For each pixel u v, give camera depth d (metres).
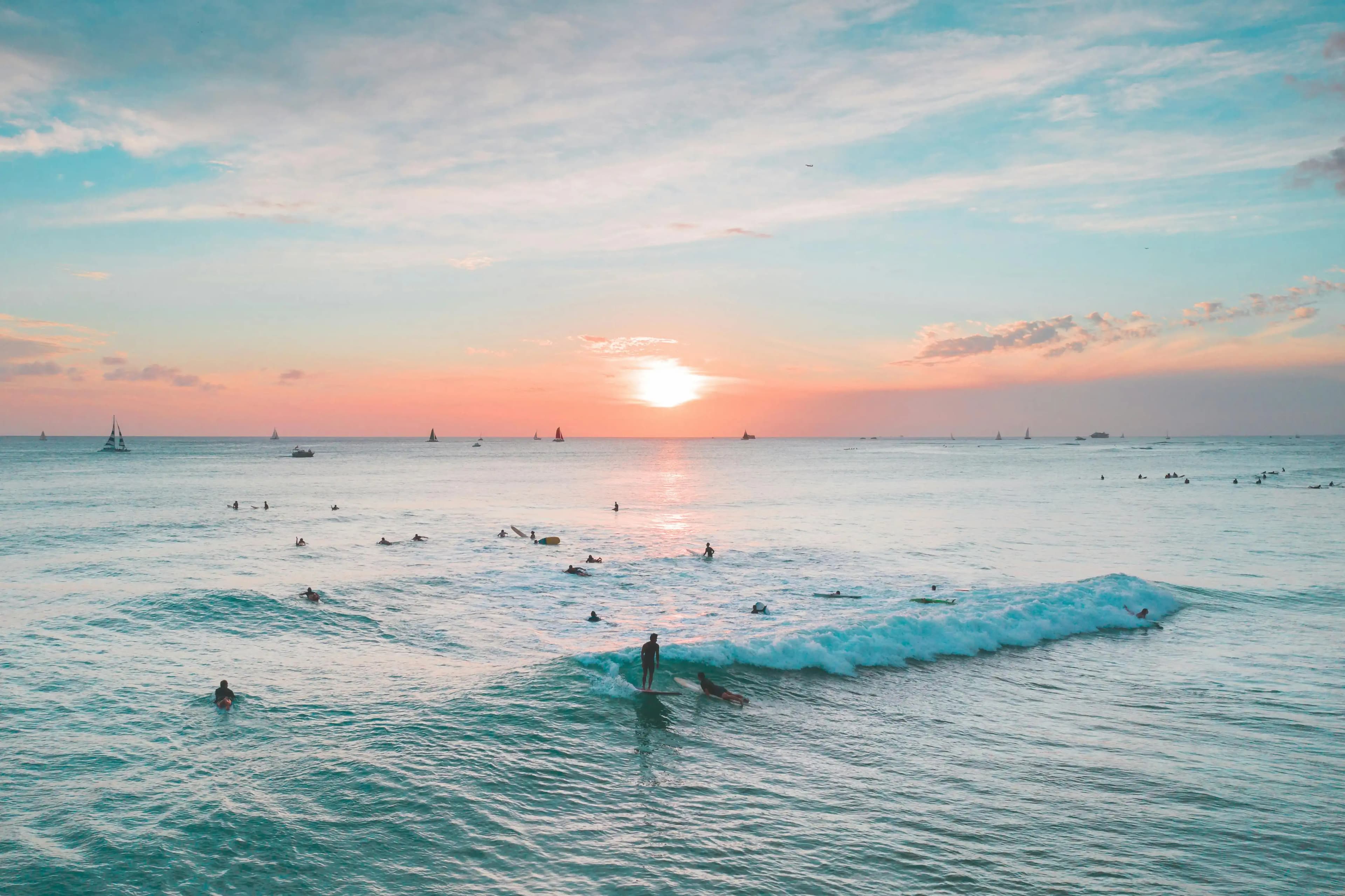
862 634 26.66
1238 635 29.27
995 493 103.19
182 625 29.84
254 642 27.81
